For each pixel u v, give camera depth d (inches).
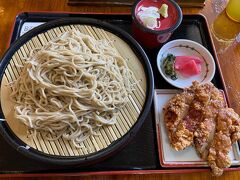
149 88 9.9
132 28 12.0
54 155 8.5
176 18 11.5
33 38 10.6
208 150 9.6
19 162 9.2
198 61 11.6
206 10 13.6
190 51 12.0
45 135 9.0
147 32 10.9
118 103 9.5
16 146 8.5
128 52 10.7
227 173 9.9
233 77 11.9
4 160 9.2
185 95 10.2
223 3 13.9
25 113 9.0
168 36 11.5
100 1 12.9
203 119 9.9
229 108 10.3
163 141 9.9
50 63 9.0
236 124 9.9
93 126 9.3
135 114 9.6
